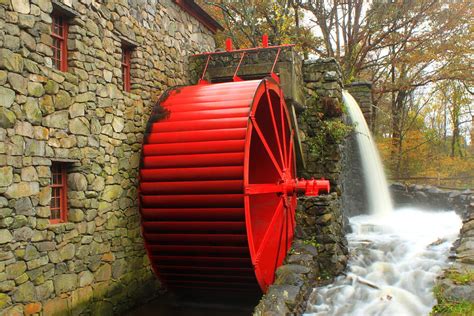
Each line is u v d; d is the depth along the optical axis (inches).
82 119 236.5
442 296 206.8
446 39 774.5
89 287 240.5
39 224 204.2
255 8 663.1
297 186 309.1
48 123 210.8
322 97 397.7
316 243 325.7
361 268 326.6
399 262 334.0
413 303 270.2
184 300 309.0
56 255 215.8
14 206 189.9
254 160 360.8
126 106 280.7
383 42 803.4
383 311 260.8
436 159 955.3
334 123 391.2
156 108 296.8
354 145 517.7
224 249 261.7
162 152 271.1
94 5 249.4
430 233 411.2
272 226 289.3
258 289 286.5
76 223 231.5
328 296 282.0
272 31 719.7
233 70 382.0
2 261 183.8
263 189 276.7
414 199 589.6
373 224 443.8
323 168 391.9
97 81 251.0
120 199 271.3
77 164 232.5
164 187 265.1
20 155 193.6
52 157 213.3
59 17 232.4
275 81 317.7
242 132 258.5
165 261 279.1
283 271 274.4
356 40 723.4
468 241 291.0
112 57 266.4
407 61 773.9
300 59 397.1
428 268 313.1
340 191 396.5
